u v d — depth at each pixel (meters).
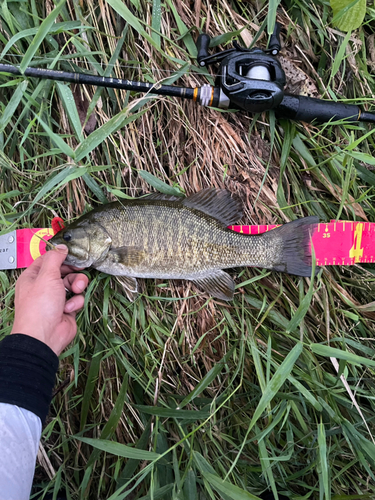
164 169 0.50
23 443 0.32
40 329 0.36
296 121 0.49
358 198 0.49
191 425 0.48
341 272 0.51
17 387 0.33
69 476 0.48
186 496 0.43
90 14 0.47
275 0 0.43
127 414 0.48
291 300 0.50
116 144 0.48
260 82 0.43
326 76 0.51
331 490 0.48
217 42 0.48
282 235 0.47
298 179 0.51
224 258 0.46
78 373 0.49
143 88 0.44
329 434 0.47
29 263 0.48
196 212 0.46
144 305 0.49
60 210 0.49
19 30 0.46
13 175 0.49
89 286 0.46
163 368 0.49
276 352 0.49
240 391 0.49
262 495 0.48
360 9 0.47
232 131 0.50
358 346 0.48
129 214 0.45
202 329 0.49
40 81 0.46
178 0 0.48
